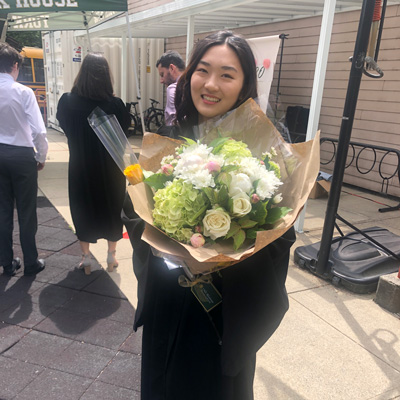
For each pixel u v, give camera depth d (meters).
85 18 6.42
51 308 2.72
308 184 1.12
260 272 1.15
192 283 1.21
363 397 2.04
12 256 3.12
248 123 1.28
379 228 3.81
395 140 5.53
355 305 2.87
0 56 2.73
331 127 6.38
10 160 2.84
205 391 1.37
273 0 5.12
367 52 2.64
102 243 3.84
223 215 1.02
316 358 2.31
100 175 2.86
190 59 1.36
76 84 2.79
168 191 1.08
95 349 2.32
